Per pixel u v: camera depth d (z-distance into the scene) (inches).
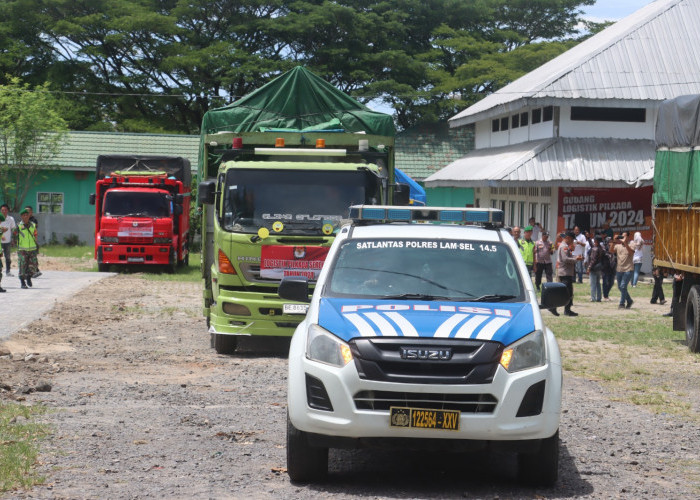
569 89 1392.7
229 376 483.2
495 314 287.0
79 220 1824.6
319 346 276.4
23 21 2267.5
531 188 1496.1
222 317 549.0
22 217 959.0
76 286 997.8
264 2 2263.8
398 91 2261.3
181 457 309.9
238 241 543.2
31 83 2297.0
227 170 549.6
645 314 883.4
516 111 1603.1
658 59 1443.2
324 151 574.6
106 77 2349.9
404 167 2058.3
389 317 279.7
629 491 281.9
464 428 264.2
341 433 267.9
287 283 321.1
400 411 264.7
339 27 2295.8
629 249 938.7
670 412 416.8
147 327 684.7
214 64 2220.7
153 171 1347.2
